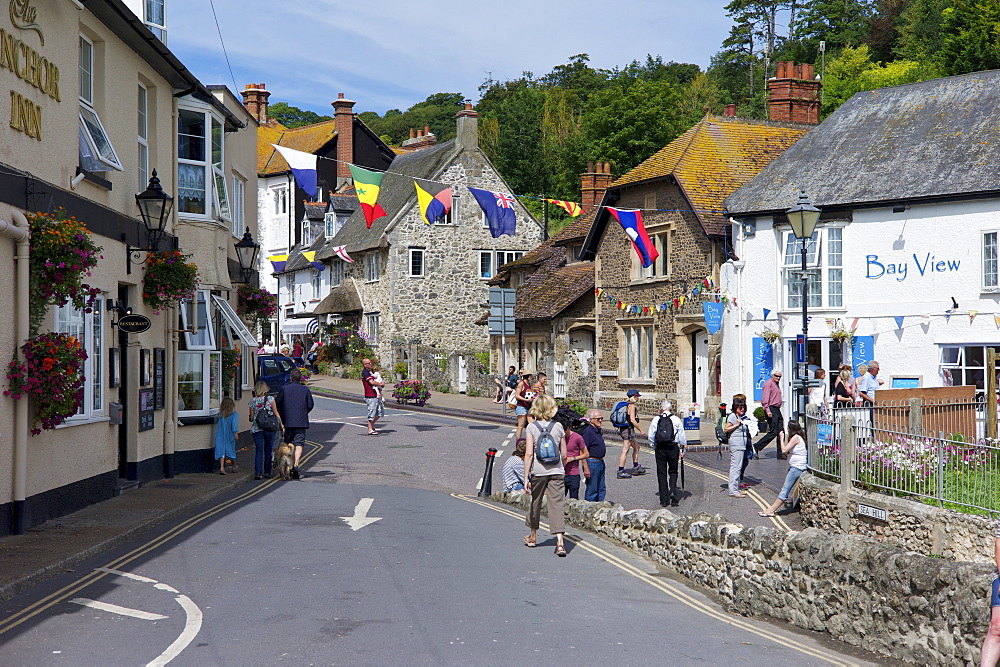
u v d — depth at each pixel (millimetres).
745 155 28906
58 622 7523
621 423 18219
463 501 15727
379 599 8461
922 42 57094
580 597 9141
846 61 58156
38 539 10547
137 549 10570
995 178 21547
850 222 23625
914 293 22594
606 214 31406
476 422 28234
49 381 10766
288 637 7160
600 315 32125
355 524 12586
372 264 47500
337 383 44156
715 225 26344
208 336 18094
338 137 58844
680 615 8977
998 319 21234
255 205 24156
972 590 7281
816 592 8883
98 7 13266
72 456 12484
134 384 15195
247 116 22844
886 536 12164
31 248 10953
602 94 56250
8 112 10539
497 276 45125
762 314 24969
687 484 16922
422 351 42719
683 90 67438
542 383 21719
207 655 6684
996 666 6605
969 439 13930
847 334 23391
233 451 17562
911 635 7824
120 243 14203
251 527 12172
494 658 6816
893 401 14023
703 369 27844
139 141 15898
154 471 16125
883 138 24812
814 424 14094
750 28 75250
